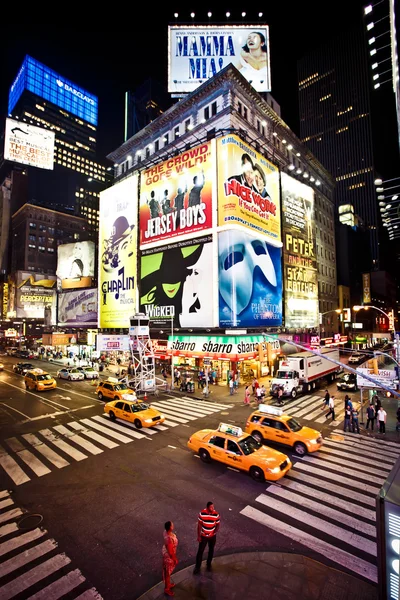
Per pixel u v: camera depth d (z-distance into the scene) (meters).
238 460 12.82
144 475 12.78
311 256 48.91
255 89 44.75
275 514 10.09
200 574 7.62
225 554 8.30
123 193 47.34
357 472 13.00
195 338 36.09
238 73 38.34
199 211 36.22
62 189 131.75
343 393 28.48
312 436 14.89
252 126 40.97
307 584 7.32
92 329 55.06
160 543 8.77
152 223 42.06
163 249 40.38
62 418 20.61
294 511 10.26
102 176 161.75
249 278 34.97
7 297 92.81
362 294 85.88
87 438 16.97
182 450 15.36
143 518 9.91
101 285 50.69
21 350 62.16
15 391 29.28
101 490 11.62
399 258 139.12
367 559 8.14
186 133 41.78
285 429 15.50
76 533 9.20
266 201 39.28
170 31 45.47
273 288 39.28
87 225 114.81
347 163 134.25
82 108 159.12
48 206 106.06
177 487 11.81
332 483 12.10
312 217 50.03
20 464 13.87
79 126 155.12
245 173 35.75
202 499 10.98
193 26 45.69
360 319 83.12
